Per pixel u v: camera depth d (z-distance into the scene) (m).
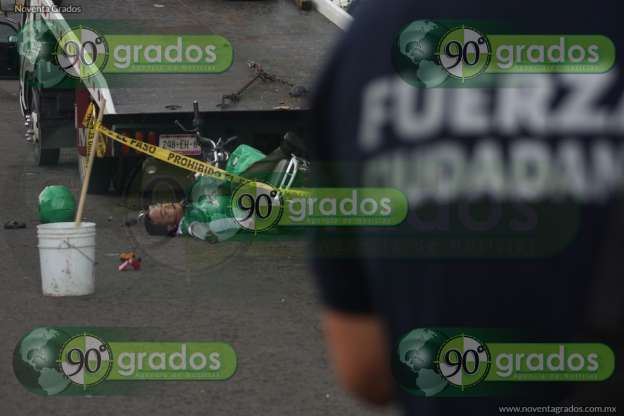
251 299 10.26
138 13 15.37
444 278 1.53
